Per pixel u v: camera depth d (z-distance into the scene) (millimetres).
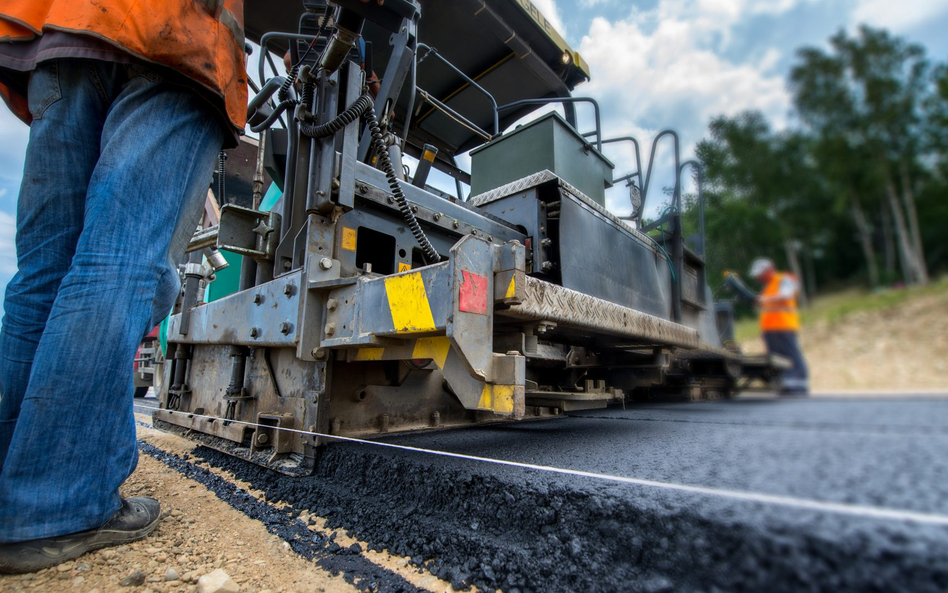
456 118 3238
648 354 2414
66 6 1278
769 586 476
